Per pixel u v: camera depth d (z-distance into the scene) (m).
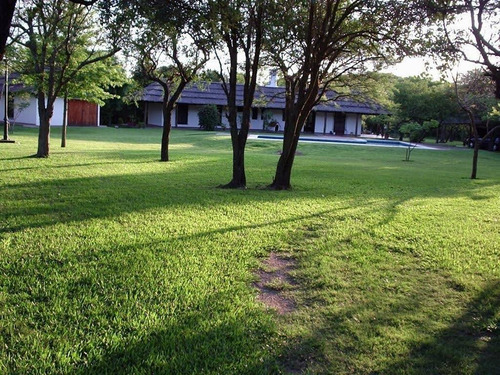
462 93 20.64
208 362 3.03
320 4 10.32
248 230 6.44
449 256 5.52
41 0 11.22
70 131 33.84
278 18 8.75
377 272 4.90
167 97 16.30
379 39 9.68
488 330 3.66
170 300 3.94
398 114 41.69
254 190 10.45
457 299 4.25
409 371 3.03
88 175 11.42
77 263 4.71
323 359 3.16
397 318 3.80
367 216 7.68
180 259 5.00
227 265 4.90
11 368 2.86
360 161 22.19
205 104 43.44
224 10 8.16
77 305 3.74
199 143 28.11
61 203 7.74
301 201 9.05
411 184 12.88
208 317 3.66
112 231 6.04
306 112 10.95
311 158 23.11
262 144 28.52
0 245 5.16
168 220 6.84
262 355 3.15
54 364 2.92
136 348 3.15
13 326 3.36
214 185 11.02
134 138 29.61
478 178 15.66
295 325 3.63
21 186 9.28
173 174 12.65
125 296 3.95
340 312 3.89
